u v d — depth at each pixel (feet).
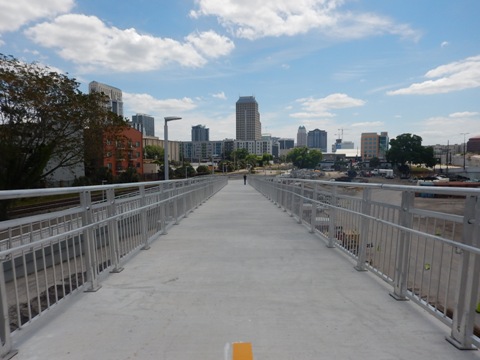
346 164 457.68
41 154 87.81
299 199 33.19
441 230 12.19
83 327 10.39
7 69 78.84
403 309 11.61
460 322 9.19
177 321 10.77
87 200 13.75
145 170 259.60
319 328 10.24
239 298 12.69
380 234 14.64
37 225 12.75
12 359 8.64
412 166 362.74
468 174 278.46
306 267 16.81
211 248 21.11
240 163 474.49
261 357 8.64
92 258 13.73
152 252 20.11
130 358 8.65
